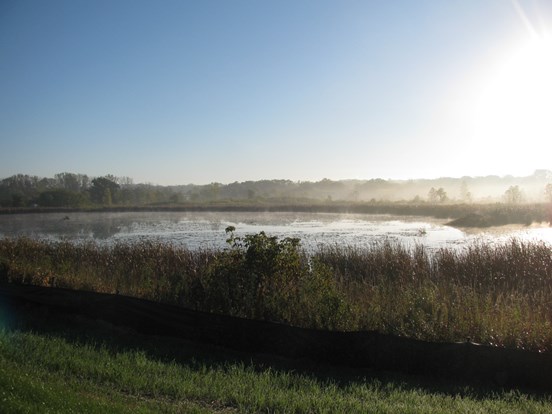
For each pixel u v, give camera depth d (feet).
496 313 32.40
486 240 105.29
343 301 32.37
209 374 24.23
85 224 168.86
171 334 31.09
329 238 110.93
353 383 23.82
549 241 100.99
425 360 25.44
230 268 35.76
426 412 19.70
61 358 25.35
